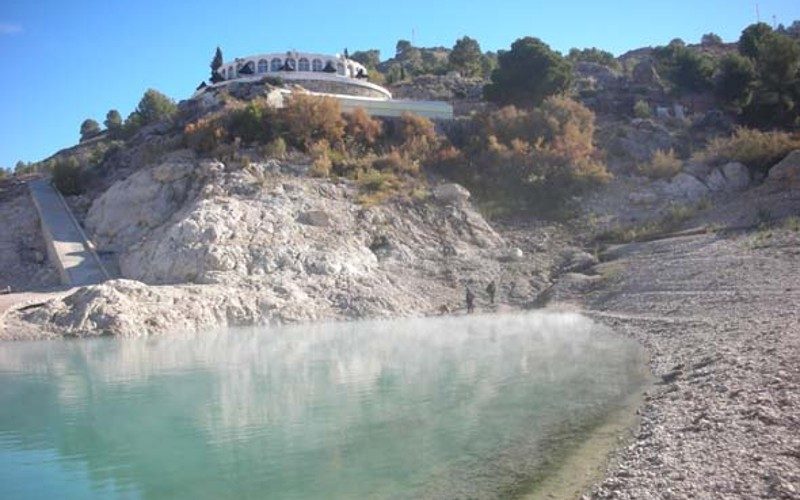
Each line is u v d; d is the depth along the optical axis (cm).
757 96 6875
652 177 5494
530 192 5428
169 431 1431
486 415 1456
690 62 8056
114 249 4775
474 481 1060
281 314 3550
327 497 1030
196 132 5703
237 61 8306
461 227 4781
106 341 2916
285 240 4194
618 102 7456
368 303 3750
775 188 4662
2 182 6819
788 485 874
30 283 4591
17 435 1421
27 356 2517
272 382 1917
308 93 6331
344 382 1891
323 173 5162
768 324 2145
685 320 2580
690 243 3978
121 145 6662
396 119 6350
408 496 1015
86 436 1408
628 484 965
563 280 3972
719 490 892
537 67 7231
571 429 1311
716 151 5491
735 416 1205
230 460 1225
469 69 11025
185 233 4062
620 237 4603
